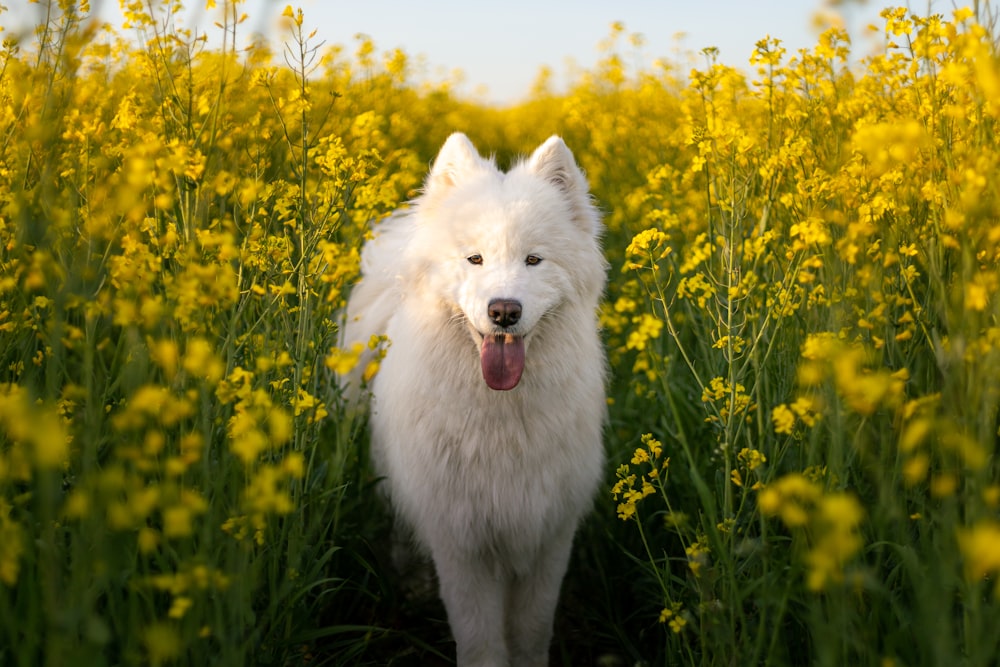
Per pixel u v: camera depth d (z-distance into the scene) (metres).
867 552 2.75
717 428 3.51
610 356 5.38
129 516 2.01
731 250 3.27
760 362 3.56
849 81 4.66
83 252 3.08
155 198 3.32
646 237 3.26
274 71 3.94
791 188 4.14
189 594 2.17
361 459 4.02
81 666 1.91
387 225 4.88
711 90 4.25
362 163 3.64
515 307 3.29
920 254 3.28
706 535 2.79
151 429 2.65
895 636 2.32
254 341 3.38
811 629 2.54
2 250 3.35
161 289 3.40
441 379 3.55
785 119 4.45
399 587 4.20
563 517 3.69
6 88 3.79
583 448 3.67
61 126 3.38
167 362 2.39
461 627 3.61
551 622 3.79
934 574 2.17
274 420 2.51
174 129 3.98
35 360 2.95
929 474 2.76
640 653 3.77
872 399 2.15
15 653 2.18
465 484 3.57
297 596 2.87
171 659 2.25
